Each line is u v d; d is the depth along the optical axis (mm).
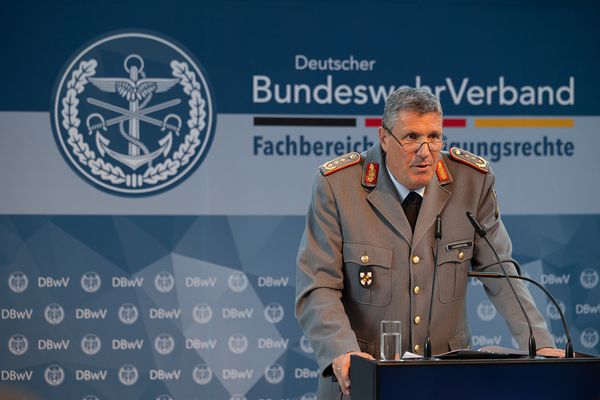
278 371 10906
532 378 4750
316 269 6492
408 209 6520
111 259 10688
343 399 6230
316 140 10984
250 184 10891
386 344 5395
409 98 6137
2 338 10547
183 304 10781
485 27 11195
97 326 10664
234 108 10891
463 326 6633
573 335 11234
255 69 10922
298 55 10969
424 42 11125
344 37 11031
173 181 10797
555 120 11250
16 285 10570
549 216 11250
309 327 6250
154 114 10781
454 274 6461
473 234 6566
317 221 6559
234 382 10828
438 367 4672
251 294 10883
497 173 11211
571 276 11266
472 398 4691
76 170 10664
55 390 10609
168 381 10750
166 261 10766
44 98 10617
